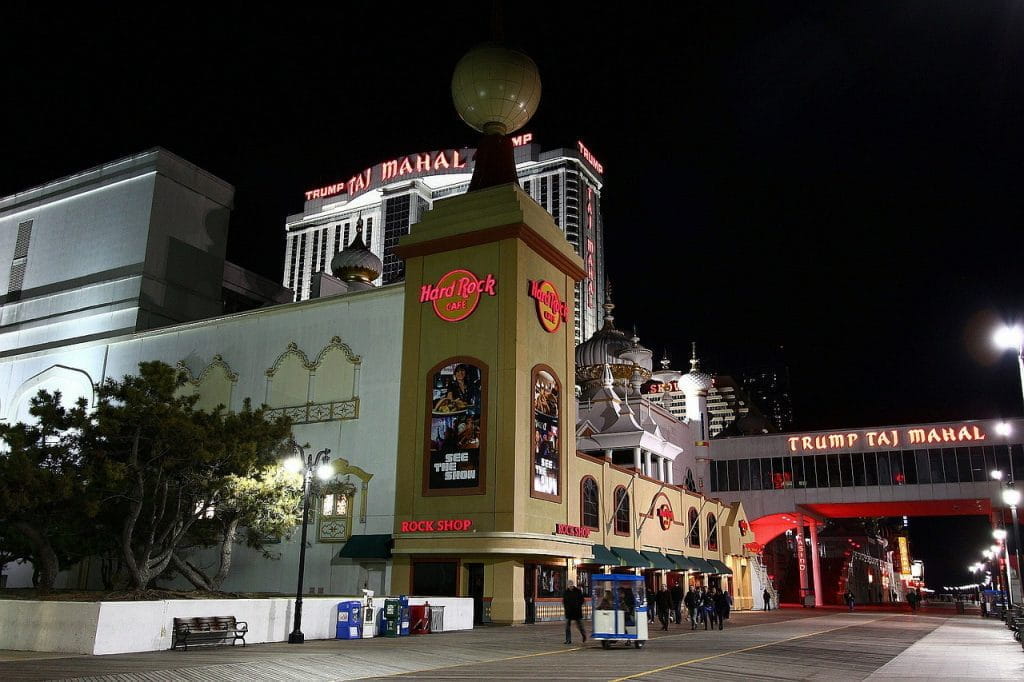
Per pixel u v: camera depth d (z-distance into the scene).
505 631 37.25
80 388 63.44
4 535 43.34
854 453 82.62
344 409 50.44
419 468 45.03
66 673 19.81
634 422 65.44
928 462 79.69
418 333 47.53
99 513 39.09
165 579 50.91
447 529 42.69
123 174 69.06
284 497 39.84
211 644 27.11
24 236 73.75
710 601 42.31
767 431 101.38
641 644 29.69
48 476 34.41
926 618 64.44
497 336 44.66
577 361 80.94
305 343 53.56
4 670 20.34
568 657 25.92
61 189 72.88
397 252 49.22
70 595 33.16
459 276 46.78
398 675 21.03
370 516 47.47
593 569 50.91
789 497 83.62
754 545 82.06
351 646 28.30
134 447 36.12
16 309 71.44
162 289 65.81
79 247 69.56
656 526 60.72
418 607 34.81
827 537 115.31
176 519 37.94
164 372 37.81
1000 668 23.84
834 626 48.22
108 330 64.62
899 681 20.28
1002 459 77.38
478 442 43.53
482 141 52.12
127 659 23.11
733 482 86.06
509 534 41.28
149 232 65.69
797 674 22.22
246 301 77.44
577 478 49.38
